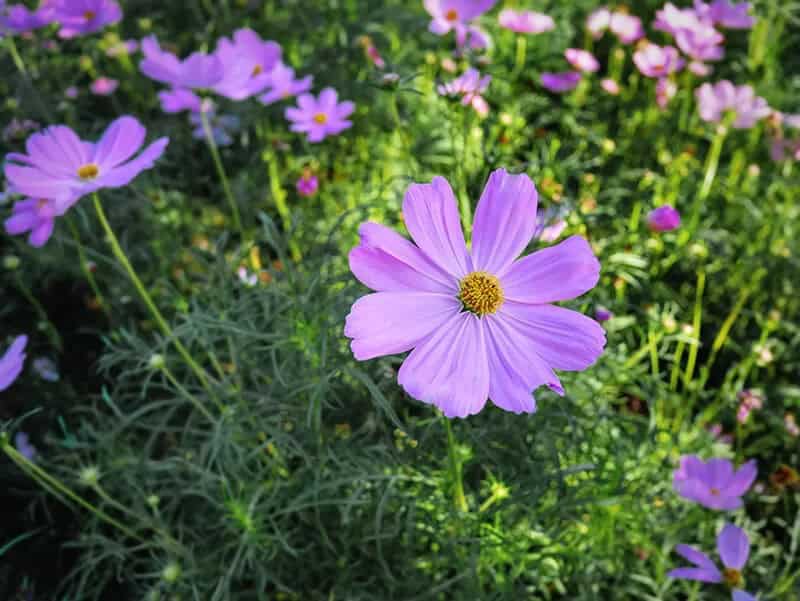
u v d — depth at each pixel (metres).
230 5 0.70
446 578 0.40
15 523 0.45
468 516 0.33
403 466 0.35
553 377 0.25
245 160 0.61
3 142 0.57
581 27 0.70
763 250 0.54
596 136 0.55
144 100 0.65
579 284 0.26
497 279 0.27
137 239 0.55
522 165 0.40
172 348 0.47
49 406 0.49
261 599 0.35
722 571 0.36
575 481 0.38
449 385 0.24
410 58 0.64
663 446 0.41
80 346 0.53
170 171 0.61
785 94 0.65
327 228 0.51
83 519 0.45
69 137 0.33
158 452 0.47
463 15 0.55
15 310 0.54
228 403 0.41
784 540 0.44
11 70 0.62
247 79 0.48
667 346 0.49
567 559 0.38
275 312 0.36
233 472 0.37
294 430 0.40
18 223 0.39
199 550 0.41
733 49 0.71
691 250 0.47
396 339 0.25
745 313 0.50
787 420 0.46
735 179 0.56
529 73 0.62
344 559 0.38
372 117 0.59
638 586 0.41
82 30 0.55
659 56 0.55
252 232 0.54
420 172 0.54
